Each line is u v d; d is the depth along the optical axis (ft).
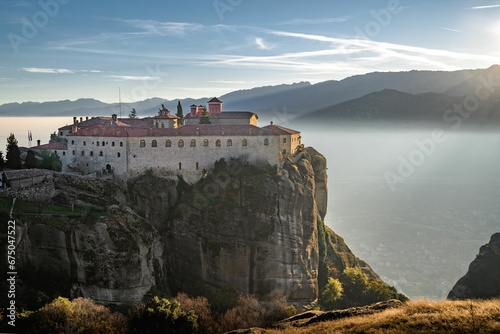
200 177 418.72
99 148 404.16
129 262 330.54
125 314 310.24
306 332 168.66
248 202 406.41
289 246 408.05
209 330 287.48
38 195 346.13
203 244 393.09
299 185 426.10
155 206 400.06
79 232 321.93
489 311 157.99
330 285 418.10
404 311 170.91
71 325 256.11
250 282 396.16
